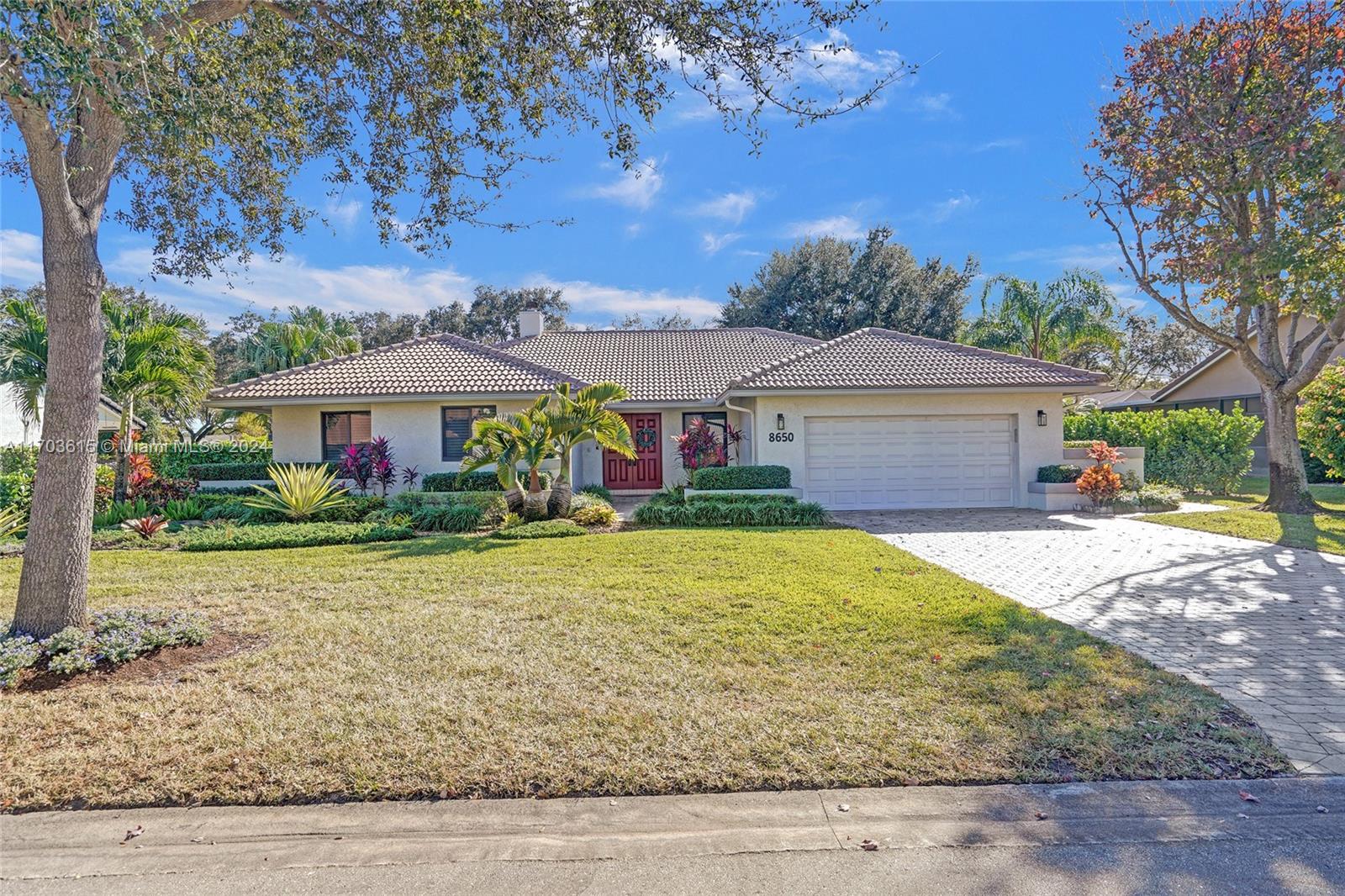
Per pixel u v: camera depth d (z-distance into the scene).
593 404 13.65
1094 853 3.26
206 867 3.17
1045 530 13.22
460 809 3.60
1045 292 27.03
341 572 8.93
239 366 35.66
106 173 5.89
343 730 4.31
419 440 17.20
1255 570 9.44
